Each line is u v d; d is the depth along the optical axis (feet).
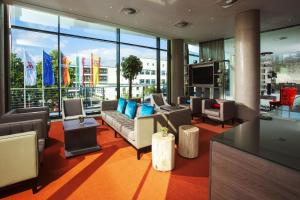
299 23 19.57
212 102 18.80
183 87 26.55
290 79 22.39
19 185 6.93
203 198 6.54
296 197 2.82
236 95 17.63
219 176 4.00
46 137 11.57
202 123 17.85
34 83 18.94
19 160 6.55
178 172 8.39
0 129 8.64
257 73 16.63
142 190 7.04
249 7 15.61
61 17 17.98
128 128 11.17
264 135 4.42
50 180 7.74
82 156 10.14
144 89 25.76
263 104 23.03
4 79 14.23
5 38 14.70
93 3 14.44
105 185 7.38
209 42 27.55
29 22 16.90
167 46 27.22
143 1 14.15
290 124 5.47
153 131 10.28
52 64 18.78
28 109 13.07
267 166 3.17
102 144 12.00
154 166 8.67
